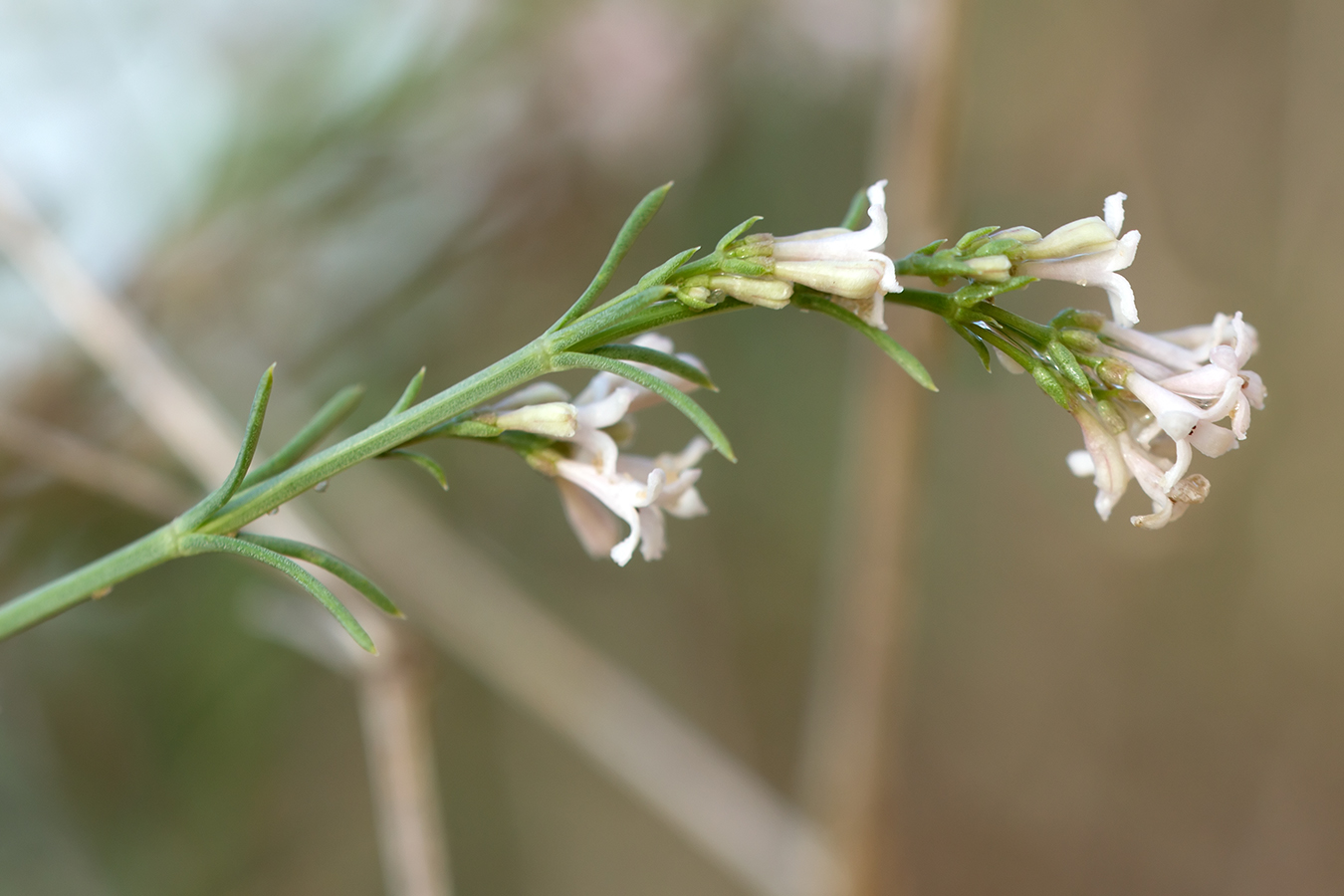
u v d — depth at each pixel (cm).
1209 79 42
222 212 32
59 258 24
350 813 38
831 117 39
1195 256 43
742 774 31
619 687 31
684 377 19
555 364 19
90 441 29
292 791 37
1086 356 20
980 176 41
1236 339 19
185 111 32
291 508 25
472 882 42
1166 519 19
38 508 28
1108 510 20
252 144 32
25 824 32
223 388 32
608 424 20
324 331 34
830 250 19
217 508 19
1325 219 43
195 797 34
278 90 33
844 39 36
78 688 33
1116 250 19
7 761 32
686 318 19
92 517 29
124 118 31
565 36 35
